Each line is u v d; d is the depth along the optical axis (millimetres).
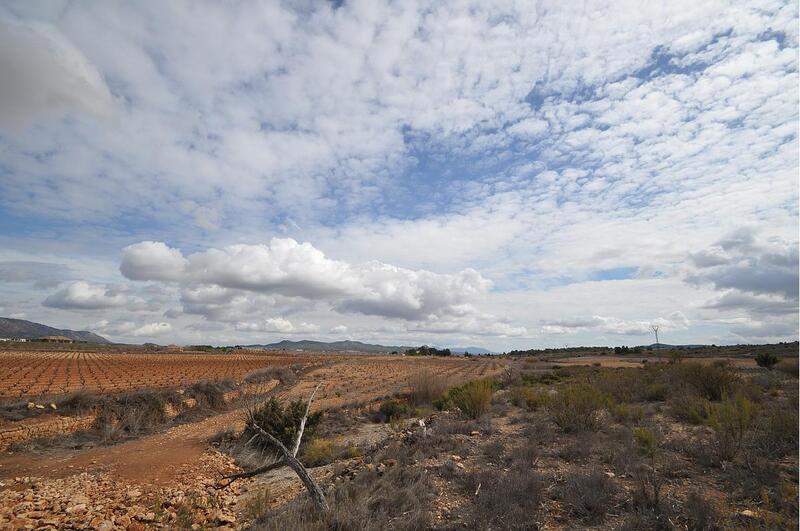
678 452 9328
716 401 15617
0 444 15312
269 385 40719
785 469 7551
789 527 5352
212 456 14922
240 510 9492
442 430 13531
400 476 8773
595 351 145125
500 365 83688
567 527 6137
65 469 13062
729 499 6625
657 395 18172
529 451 9703
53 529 8102
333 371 66188
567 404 13508
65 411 19688
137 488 11180
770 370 29688
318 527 6457
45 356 70188
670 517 6039
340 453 13570
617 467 8297
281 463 7734
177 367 57562
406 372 64125
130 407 21672
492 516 6520
